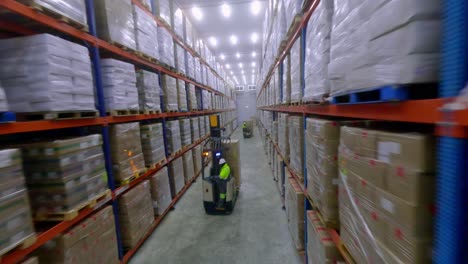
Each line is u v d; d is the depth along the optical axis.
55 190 1.62
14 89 1.58
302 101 2.10
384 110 0.87
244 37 9.16
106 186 2.09
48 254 1.58
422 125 1.05
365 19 0.91
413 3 0.67
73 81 1.77
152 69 3.63
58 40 1.63
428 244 0.68
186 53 5.11
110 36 2.29
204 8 6.65
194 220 3.29
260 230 2.94
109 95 2.31
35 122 1.49
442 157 0.58
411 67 0.68
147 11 3.20
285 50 3.07
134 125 2.67
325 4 1.43
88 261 1.78
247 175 5.46
